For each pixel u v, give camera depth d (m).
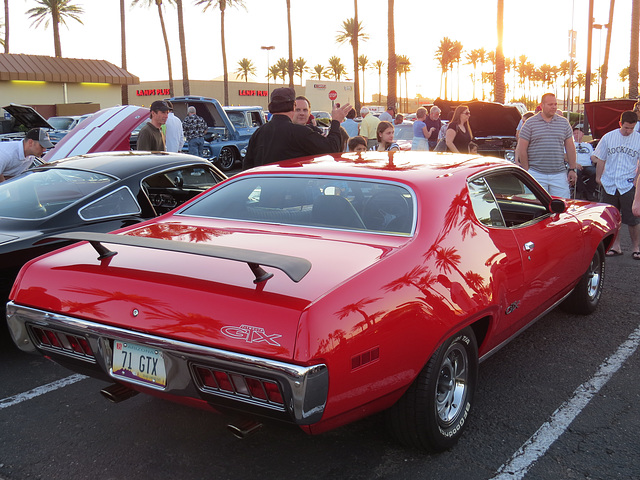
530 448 3.11
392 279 2.64
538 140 6.91
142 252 2.97
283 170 3.67
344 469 2.92
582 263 4.58
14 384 3.93
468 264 3.03
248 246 2.93
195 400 2.51
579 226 4.48
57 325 2.74
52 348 2.89
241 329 2.33
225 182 3.80
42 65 28.56
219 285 2.50
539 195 4.23
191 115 15.39
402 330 2.59
